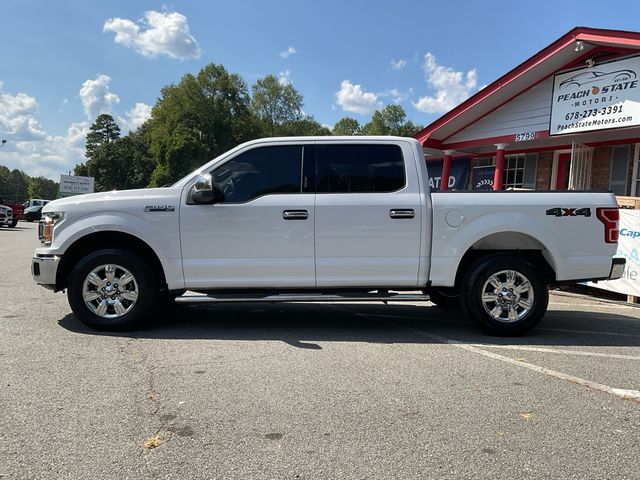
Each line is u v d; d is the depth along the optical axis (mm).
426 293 6055
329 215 5500
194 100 69438
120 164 85188
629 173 11305
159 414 3424
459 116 12633
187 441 3057
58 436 3088
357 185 5613
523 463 2873
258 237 5496
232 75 72000
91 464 2779
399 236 5535
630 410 3645
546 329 6148
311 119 81000
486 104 12242
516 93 11945
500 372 4426
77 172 88188
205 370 4328
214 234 5477
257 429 3230
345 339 5484
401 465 2828
